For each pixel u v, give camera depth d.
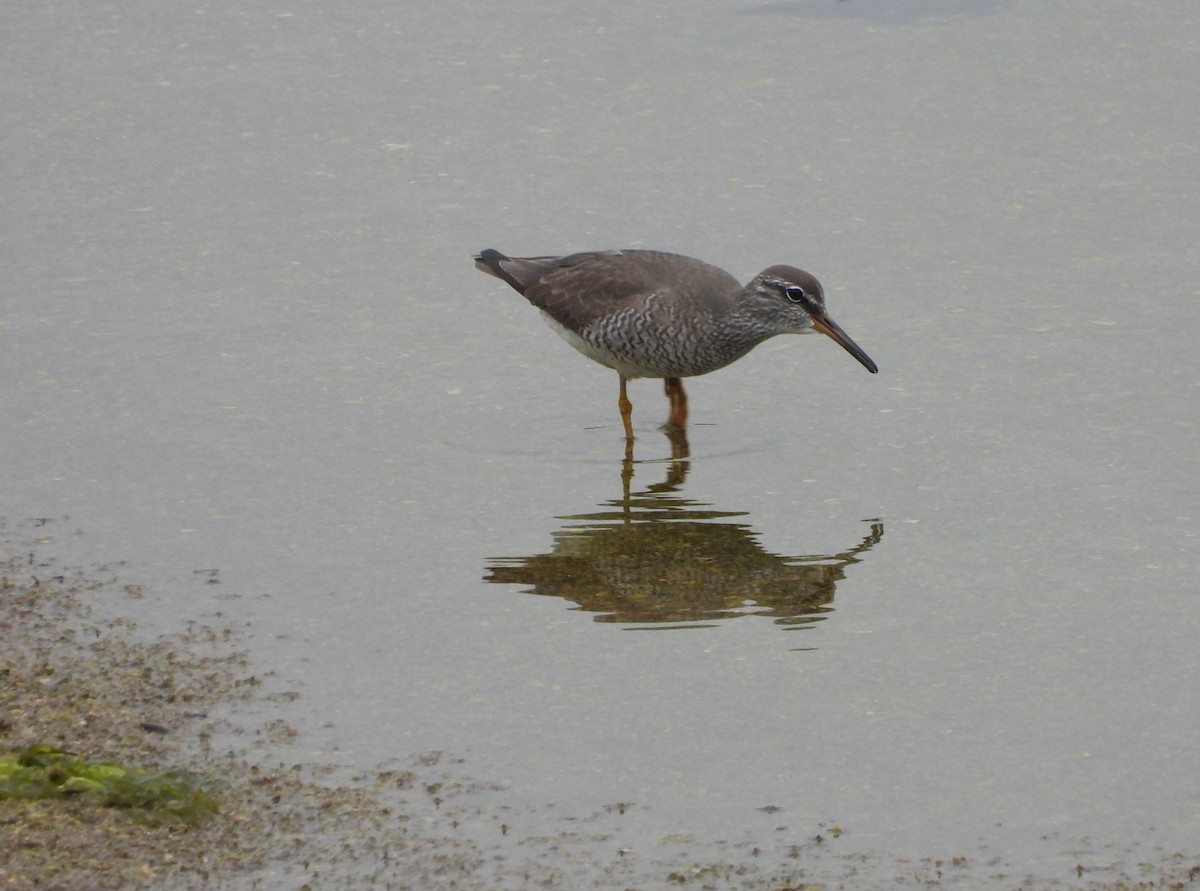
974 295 18.36
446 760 11.04
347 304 18.70
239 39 25.05
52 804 10.02
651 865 9.87
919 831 10.20
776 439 16.14
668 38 24.66
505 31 25.08
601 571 13.71
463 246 19.73
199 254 19.62
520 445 16.12
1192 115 22.06
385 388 17.12
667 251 19.27
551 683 12.02
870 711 11.55
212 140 22.16
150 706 11.63
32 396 16.75
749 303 16.62
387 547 14.12
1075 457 15.32
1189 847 9.98
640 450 16.02
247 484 15.24
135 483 15.21
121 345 17.77
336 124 22.52
